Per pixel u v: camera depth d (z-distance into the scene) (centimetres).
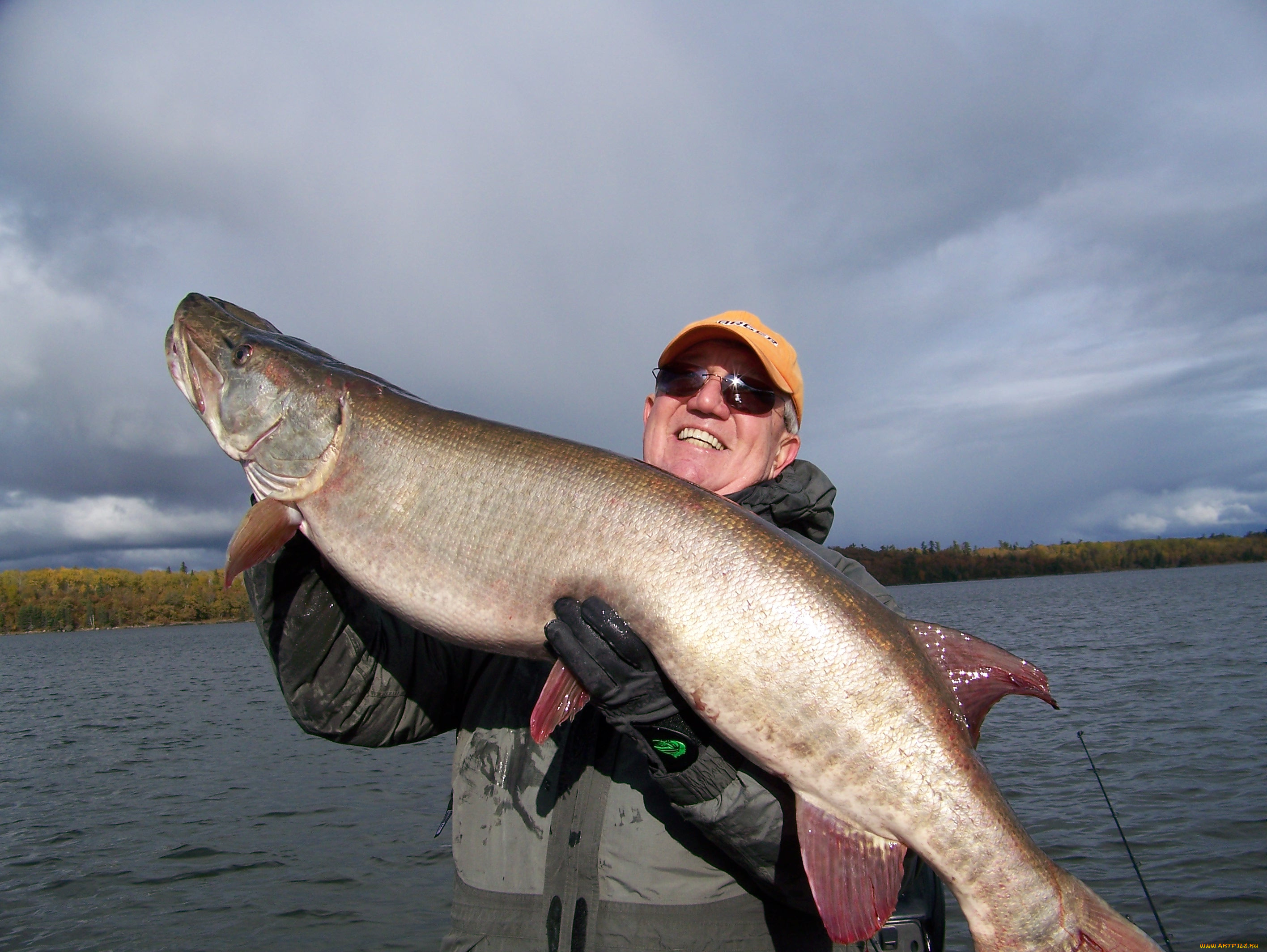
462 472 86
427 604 85
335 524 88
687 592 77
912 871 82
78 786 347
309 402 92
